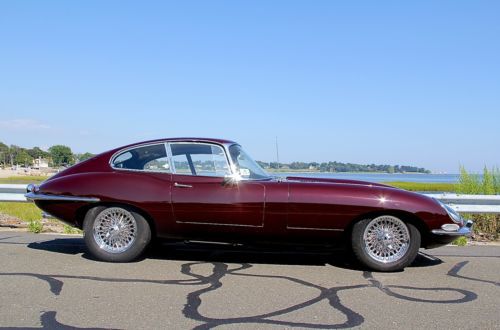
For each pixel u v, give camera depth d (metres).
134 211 5.72
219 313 3.93
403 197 5.48
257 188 5.57
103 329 3.52
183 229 5.67
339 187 5.57
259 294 4.52
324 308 4.12
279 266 5.78
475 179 10.76
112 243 5.80
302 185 5.59
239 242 5.71
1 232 8.39
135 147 6.01
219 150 5.77
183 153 5.85
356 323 3.74
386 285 4.95
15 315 3.79
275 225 5.52
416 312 4.04
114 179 5.79
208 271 5.43
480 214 9.28
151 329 3.53
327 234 5.50
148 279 5.00
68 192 5.82
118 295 4.39
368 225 5.50
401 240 5.54
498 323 3.79
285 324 3.69
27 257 6.02
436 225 5.44
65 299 4.24
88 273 5.21
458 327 3.68
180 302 4.21
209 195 5.59
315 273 5.45
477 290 4.81
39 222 9.05
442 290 4.79
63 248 6.70
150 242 5.93
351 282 5.05
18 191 9.25
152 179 5.75
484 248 7.55
